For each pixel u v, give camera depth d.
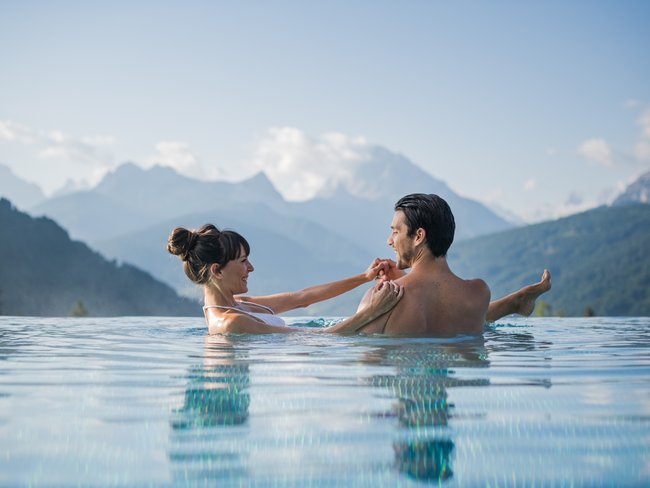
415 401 1.29
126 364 1.90
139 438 1.01
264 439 1.00
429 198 3.03
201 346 2.46
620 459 0.90
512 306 3.79
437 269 3.01
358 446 0.96
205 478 0.83
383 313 2.92
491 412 1.18
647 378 1.59
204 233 3.42
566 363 1.90
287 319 4.59
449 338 2.76
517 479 0.82
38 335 3.14
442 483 0.80
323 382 1.52
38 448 0.96
